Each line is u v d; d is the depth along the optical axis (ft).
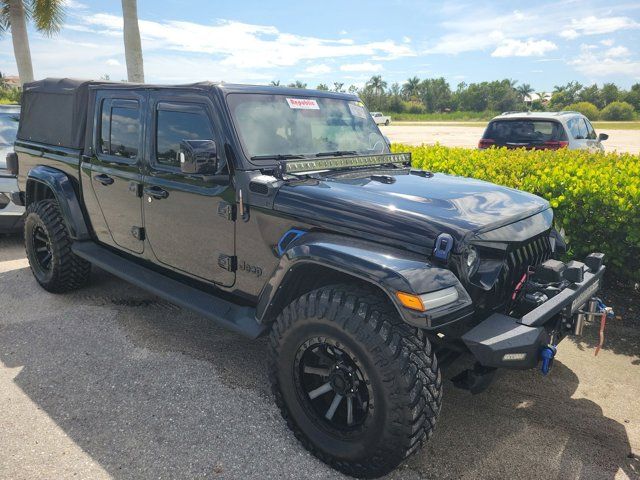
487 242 8.65
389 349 7.77
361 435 8.29
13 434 9.79
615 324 14.89
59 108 15.97
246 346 13.48
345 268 8.23
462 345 9.23
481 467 9.09
